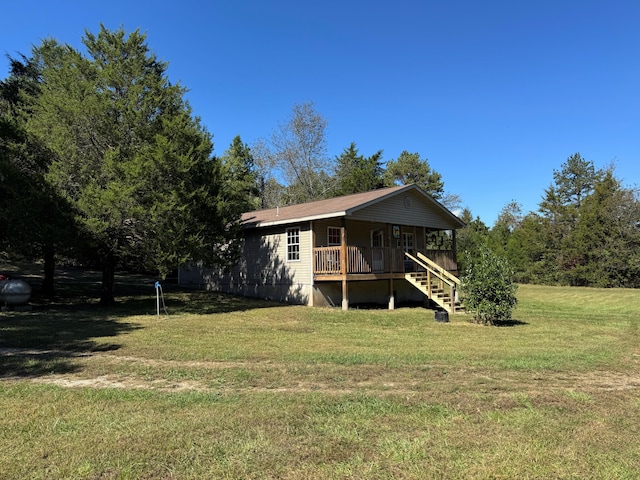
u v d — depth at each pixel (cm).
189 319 1265
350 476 343
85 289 2012
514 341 973
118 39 1457
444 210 2073
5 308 1406
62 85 1451
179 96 1547
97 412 479
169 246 1321
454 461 369
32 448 386
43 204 1273
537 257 3506
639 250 2842
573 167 4625
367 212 1711
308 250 1716
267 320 1281
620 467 361
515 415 481
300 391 566
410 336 1032
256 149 3975
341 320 1312
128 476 340
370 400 525
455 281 1594
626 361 771
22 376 639
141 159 1287
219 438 409
